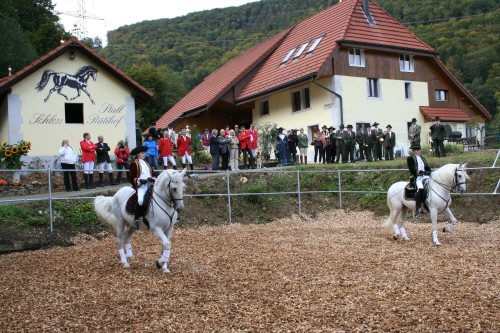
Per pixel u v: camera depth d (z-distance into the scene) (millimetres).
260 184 21672
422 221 19547
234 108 42469
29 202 16656
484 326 6922
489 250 12516
